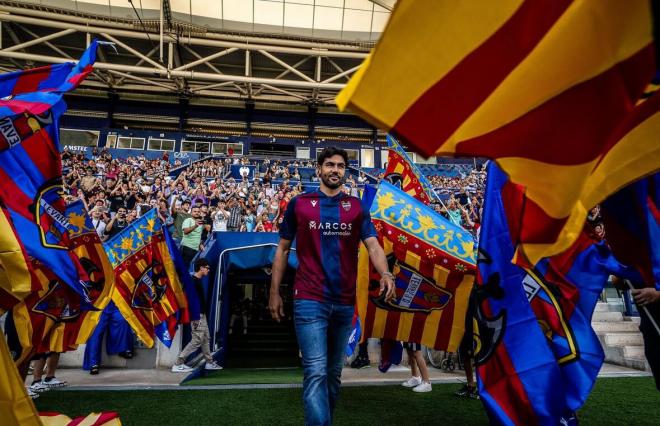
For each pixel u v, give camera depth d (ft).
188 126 97.60
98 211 27.76
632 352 19.02
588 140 4.09
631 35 3.76
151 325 16.83
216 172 67.26
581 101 4.04
